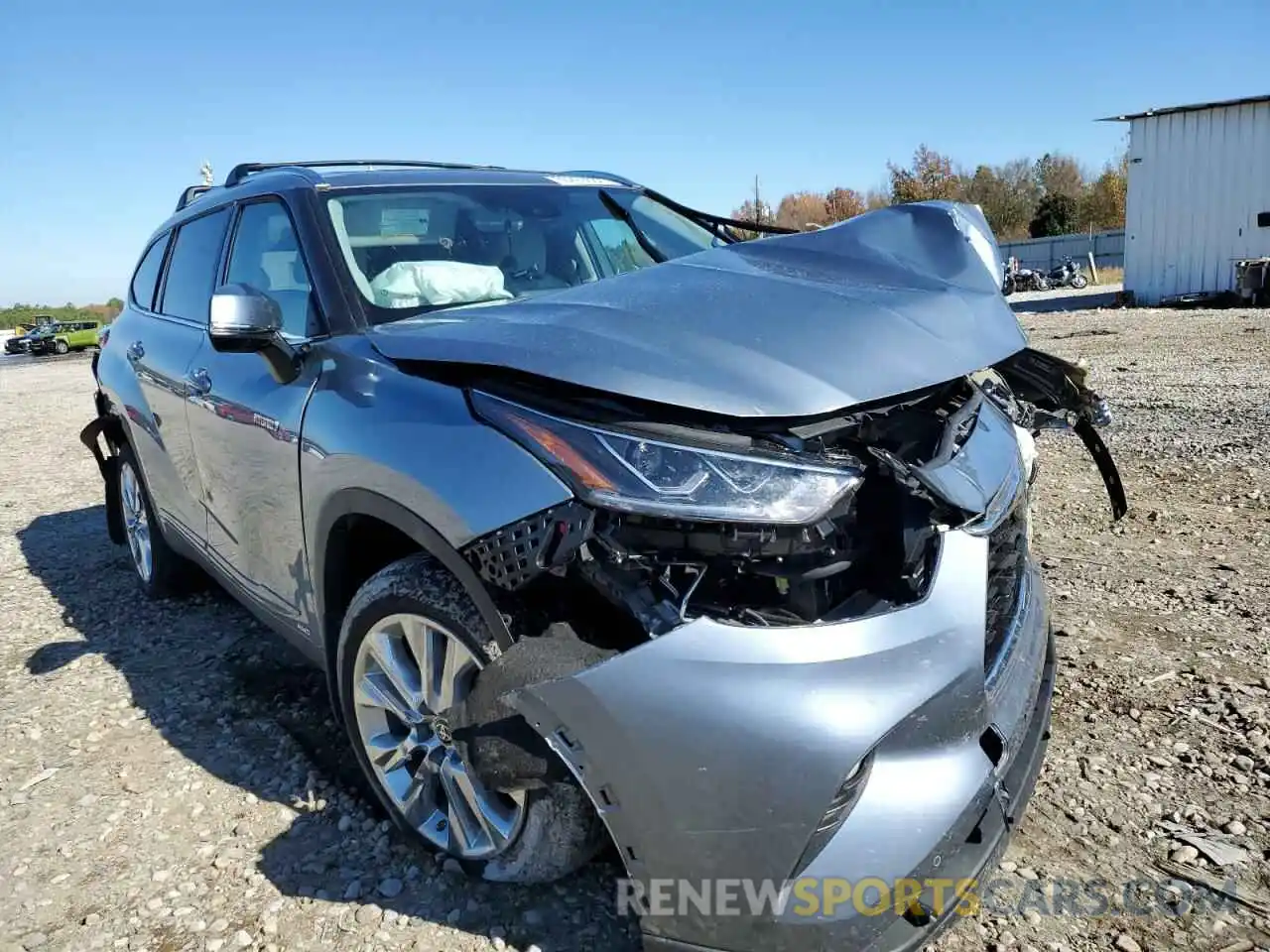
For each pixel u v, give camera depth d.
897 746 1.86
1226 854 2.40
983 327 2.42
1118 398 8.55
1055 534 4.82
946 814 1.86
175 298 4.12
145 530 4.73
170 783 3.00
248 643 4.15
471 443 2.05
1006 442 2.51
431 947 2.22
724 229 4.01
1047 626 2.60
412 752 2.42
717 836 1.77
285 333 2.92
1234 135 22.16
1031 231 56.16
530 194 3.47
